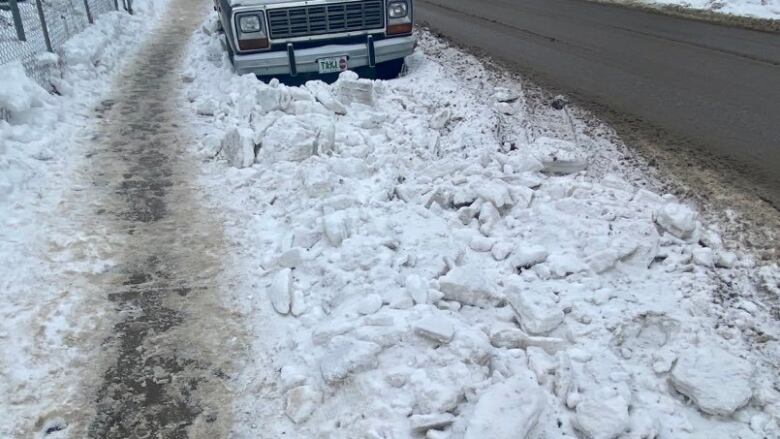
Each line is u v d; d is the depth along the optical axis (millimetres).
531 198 4590
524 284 3639
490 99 7156
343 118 6520
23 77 6297
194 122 6855
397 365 3002
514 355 3080
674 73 8656
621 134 6027
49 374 3080
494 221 4367
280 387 3070
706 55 9914
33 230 4309
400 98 7332
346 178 5094
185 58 10250
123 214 4707
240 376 3139
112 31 10672
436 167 5148
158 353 3270
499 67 8711
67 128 6312
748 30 12156
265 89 6363
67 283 3791
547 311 3221
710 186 4836
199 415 2889
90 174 5363
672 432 2641
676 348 3074
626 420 2582
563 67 8875
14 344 3234
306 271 3934
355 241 3988
